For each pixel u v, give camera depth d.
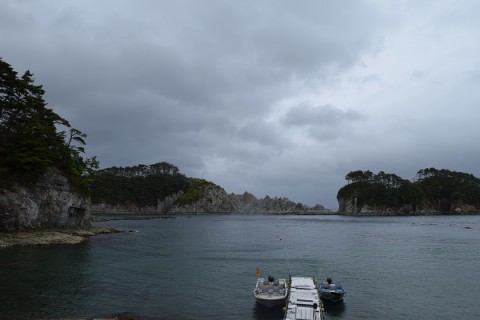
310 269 61.50
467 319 37.31
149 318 36.03
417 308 40.44
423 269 61.72
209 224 191.88
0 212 78.50
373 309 39.94
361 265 65.25
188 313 37.84
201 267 62.16
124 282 49.94
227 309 39.28
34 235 82.44
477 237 117.00
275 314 37.78
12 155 83.75
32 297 41.38
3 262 59.75
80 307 38.47
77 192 106.44
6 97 87.62
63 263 60.72
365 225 182.50
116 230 123.50
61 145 103.38
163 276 54.47
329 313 38.50
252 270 60.09
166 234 123.88
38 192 89.19
